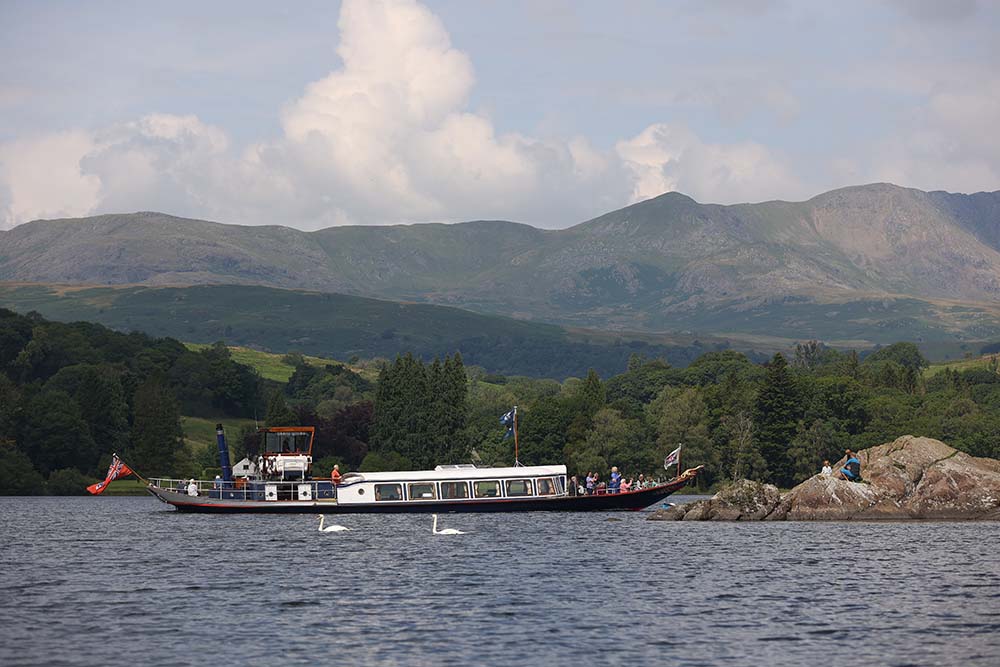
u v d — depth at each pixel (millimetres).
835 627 66250
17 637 63531
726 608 72938
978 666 56719
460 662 57344
